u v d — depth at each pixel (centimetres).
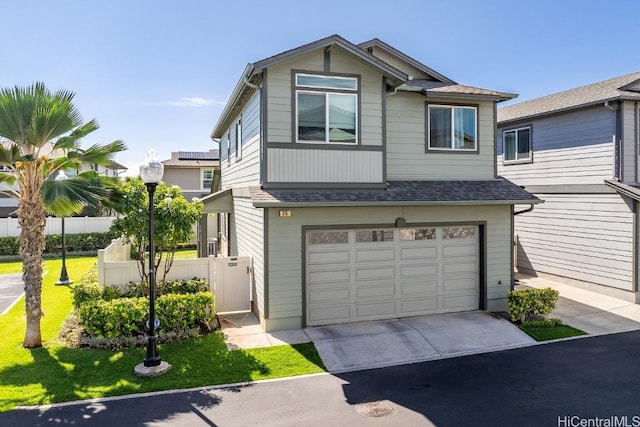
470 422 556
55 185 792
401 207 1004
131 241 1077
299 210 929
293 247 927
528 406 599
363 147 980
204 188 2967
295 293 930
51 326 939
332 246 964
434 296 1045
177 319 863
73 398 618
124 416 571
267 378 695
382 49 1261
